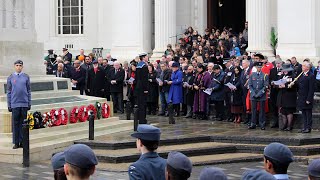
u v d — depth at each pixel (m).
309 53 37.53
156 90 35.09
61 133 24.91
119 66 35.34
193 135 25.98
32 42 28.50
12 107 22.61
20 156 22.17
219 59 37.56
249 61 30.97
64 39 47.81
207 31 41.44
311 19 37.59
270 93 28.62
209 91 32.06
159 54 43.16
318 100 29.58
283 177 8.73
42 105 25.72
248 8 39.91
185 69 34.09
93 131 24.45
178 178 8.59
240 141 25.36
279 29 38.69
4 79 26.73
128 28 44.84
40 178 19.55
